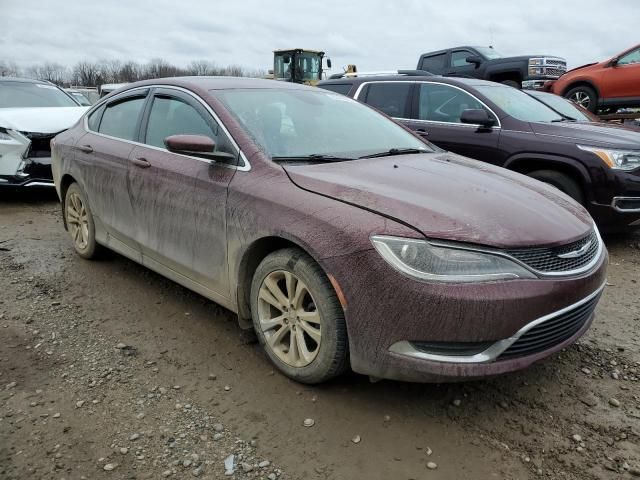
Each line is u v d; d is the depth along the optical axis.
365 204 2.61
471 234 2.42
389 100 7.12
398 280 2.38
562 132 5.73
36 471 2.30
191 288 3.54
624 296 4.41
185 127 3.59
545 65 14.28
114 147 4.14
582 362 3.28
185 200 3.37
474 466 2.38
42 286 4.27
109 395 2.85
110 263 4.80
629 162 5.27
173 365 3.15
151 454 2.42
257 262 3.09
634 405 2.85
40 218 6.53
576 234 2.73
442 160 3.62
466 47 15.50
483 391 2.94
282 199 2.83
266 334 3.03
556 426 2.66
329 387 2.92
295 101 3.83
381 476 2.32
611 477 2.34
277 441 2.52
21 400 2.79
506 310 2.36
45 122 7.15
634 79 11.44
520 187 3.15
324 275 2.65
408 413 2.73
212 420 2.66
